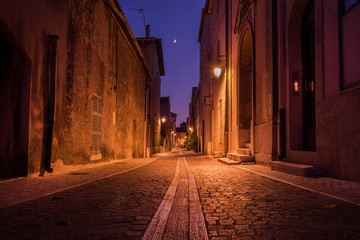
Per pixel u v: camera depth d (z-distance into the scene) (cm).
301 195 386
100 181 565
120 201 368
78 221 273
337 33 534
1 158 578
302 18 769
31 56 590
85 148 887
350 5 502
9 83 587
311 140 715
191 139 3425
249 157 1004
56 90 682
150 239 221
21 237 225
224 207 330
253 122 1010
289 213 293
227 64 1459
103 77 1082
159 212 309
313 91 711
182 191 449
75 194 416
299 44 777
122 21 1269
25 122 581
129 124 1584
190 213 305
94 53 973
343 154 513
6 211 311
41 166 632
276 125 820
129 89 1578
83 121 868
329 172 559
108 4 1107
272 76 827
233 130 1338
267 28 877
